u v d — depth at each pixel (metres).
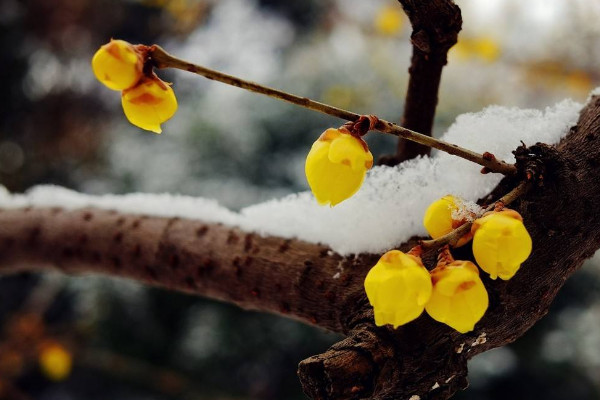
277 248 0.39
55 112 1.87
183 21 2.03
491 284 0.34
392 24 1.42
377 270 0.30
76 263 0.46
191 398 1.36
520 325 0.35
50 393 1.64
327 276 0.37
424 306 0.31
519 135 0.36
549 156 0.34
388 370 0.33
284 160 1.49
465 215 0.32
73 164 1.86
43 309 1.47
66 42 1.88
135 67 0.31
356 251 0.37
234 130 1.51
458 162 0.36
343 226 0.37
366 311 0.35
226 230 0.41
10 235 0.47
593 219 0.34
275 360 1.36
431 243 0.31
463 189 0.36
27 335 1.23
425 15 0.36
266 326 1.35
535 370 1.40
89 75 1.92
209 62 2.17
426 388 0.34
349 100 1.52
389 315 0.30
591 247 0.35
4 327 1.61
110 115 1.93
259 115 1.52
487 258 0.31
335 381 0.32
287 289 0.38
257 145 1.49
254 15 2.26
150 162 1.57
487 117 0.37
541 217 0.34
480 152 0.36
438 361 0.34
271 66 1.90
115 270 0.44
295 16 2.24
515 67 1.49
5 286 1.83
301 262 0.38
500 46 1.31
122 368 1.31
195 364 1.38
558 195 0.34
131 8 2.07
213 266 0.40
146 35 2.16
